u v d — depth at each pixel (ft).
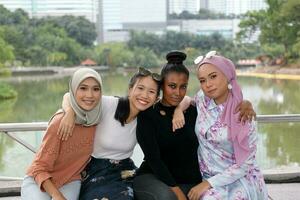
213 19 321.11
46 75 199.82
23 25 213.66
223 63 8.87
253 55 220.23
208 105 9.08
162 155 9.30
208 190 8.84
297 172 13.29
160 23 314.35
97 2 302.45
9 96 137.59
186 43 235.20
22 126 12.13
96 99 8.70
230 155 9.00
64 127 8.66
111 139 9.08
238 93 8.95
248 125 8.81
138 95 8.95
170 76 9.05
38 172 8.68
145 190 8.99
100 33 300.40
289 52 180.45
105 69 223.92
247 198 8.82
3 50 168.14
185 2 392.88
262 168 14.47
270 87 141.90
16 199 12.05
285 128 35.42
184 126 9.13
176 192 8.93
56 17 251.80
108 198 8.80
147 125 9.08
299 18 166.81
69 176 9.10
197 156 9.38
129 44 246.47
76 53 221.66
